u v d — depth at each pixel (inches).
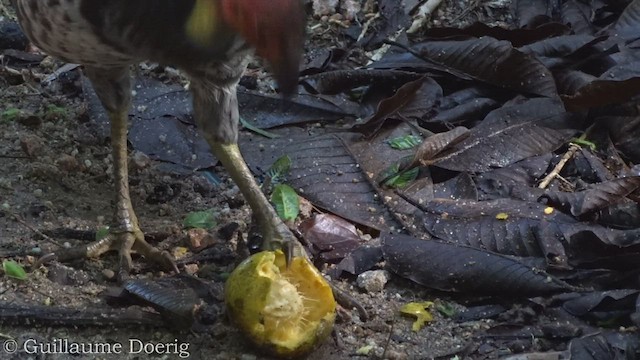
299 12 122.0
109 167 175.3
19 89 197.3
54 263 150.2
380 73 191.0
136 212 165.0
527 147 174.1
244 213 164.2
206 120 149.2
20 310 138.5
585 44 188.7
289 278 133.4
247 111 186.9
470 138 174.4
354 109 189.9
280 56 121.4
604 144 176.7
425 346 136.4
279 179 167.6
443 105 186.4
